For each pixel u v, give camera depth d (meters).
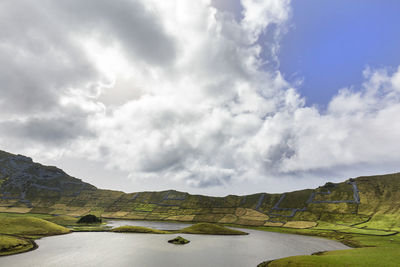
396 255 78.88
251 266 83.75
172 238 145.75
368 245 120.00
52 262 82.81
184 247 117.00
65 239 132.62
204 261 89.94
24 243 106.25
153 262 86.94
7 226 136.75
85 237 142.00
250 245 128.12
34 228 144.50
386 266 65.69
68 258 89.00
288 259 81.12
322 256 80.44
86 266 79.62
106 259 89.38
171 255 98.56
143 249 109.31
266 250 113.56
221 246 123.12
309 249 116.44
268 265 81.75
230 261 90.44
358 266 66.56
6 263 79.38
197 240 141.75
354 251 91.69
